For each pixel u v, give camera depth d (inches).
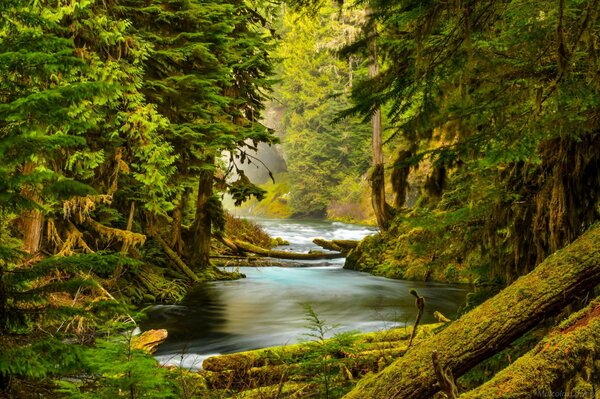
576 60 125.0
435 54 144.3
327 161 1893.5
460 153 139.6
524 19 137.0
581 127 131.2
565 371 83.4
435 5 131.9
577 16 127.5
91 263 104.7
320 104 1824.6
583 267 100.0
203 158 487.2
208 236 645.3
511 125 135.6
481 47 140.9
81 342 144.6
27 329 104.4
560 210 154.0
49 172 94.2
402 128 155.4
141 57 393.4
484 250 190.9
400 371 106.1
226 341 358.0
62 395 106.4
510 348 146.5
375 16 150.8
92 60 344.8
